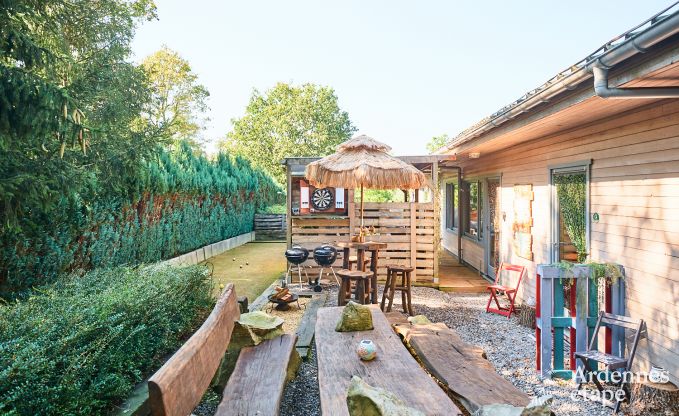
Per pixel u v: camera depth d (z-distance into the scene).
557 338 4.86
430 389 2.62
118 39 8.23
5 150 4.54
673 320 4.12
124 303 3.71
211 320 3.09
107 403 3.23
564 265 4.83
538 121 5.43
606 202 5.29
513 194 8.43
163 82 31.02
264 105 40.44
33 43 4.59
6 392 2.42
